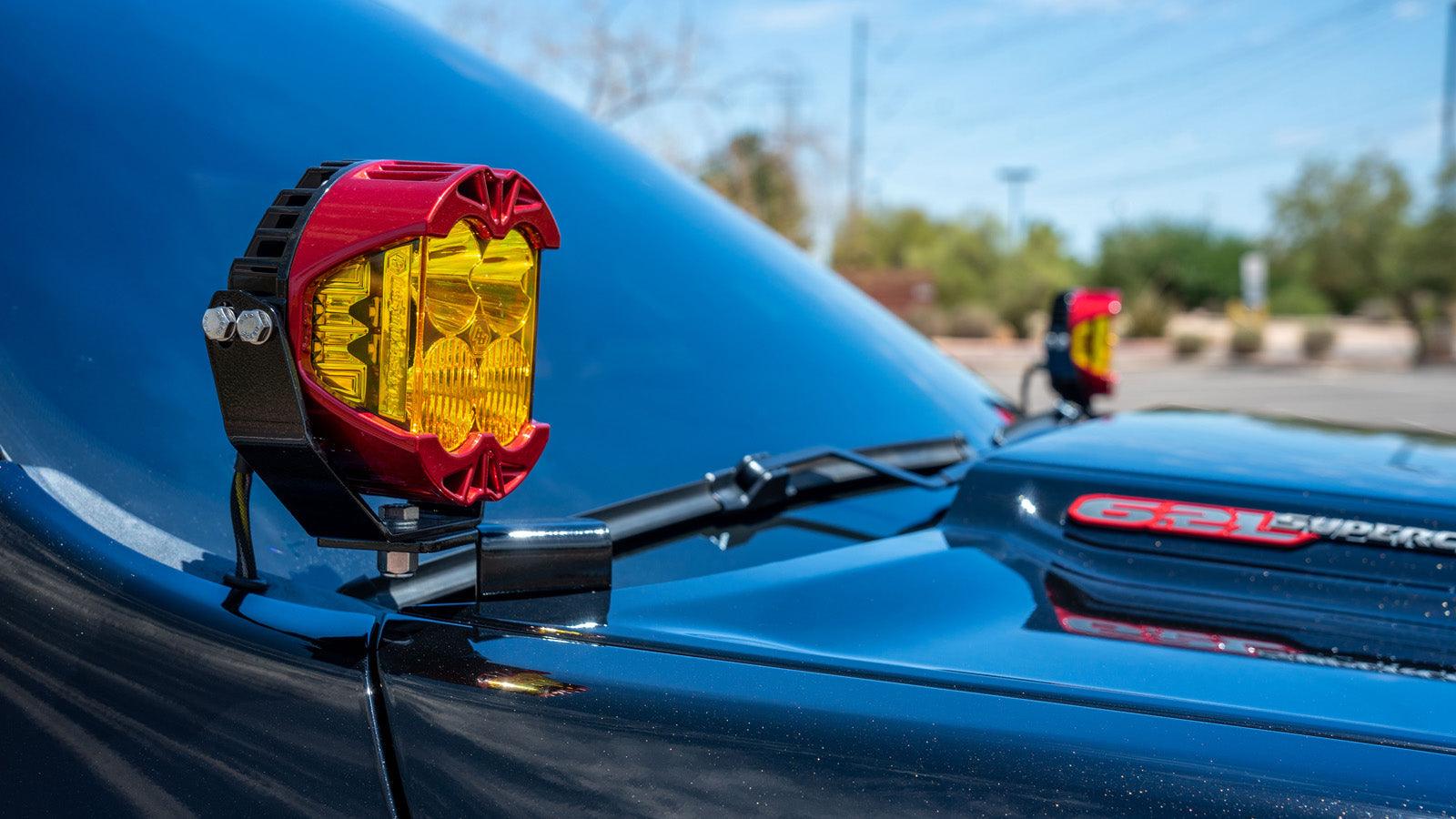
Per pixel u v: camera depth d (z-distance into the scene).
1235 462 1.14
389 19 1.48
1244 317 44.72
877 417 1.39
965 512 1.10
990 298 48.72
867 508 1.18
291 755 0.75
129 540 0.84
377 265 0.65
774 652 0.79
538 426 0.76
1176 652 0.84
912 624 0.86
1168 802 0.68
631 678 0.76
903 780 0.70
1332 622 0.91
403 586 0.88
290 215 0.68
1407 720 0.75
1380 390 24.30
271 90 1.20
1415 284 46.50
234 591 0.81
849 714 0.73
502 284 0.73
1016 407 1.74
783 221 20.30
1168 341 37.94
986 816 0.69
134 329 0.96
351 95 1.27
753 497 1.11
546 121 1.51
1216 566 0.98
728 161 20.16
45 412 0.90
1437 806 0.67
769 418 1.28
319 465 0.68
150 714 0.77
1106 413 1.63
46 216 0.98
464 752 0.74
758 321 1.44
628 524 1.04
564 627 0.81
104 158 1.03
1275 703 0.76
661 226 1.49
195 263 1.02
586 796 0.72
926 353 1.71
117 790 0.76
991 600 0.92
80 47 1.09
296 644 0.77
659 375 1.25
